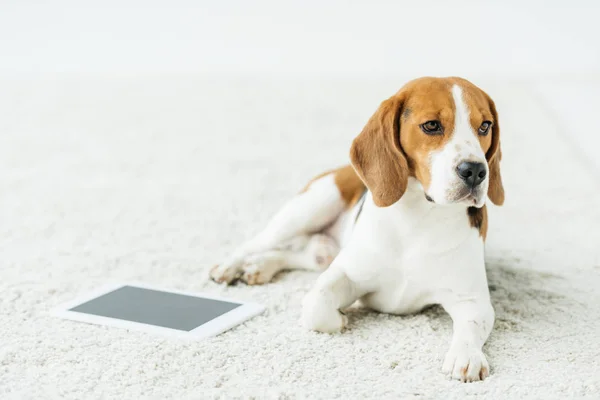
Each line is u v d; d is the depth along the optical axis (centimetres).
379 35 515
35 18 577
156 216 238
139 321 184
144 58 473
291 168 277
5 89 399
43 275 204
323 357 173
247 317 186
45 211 241
